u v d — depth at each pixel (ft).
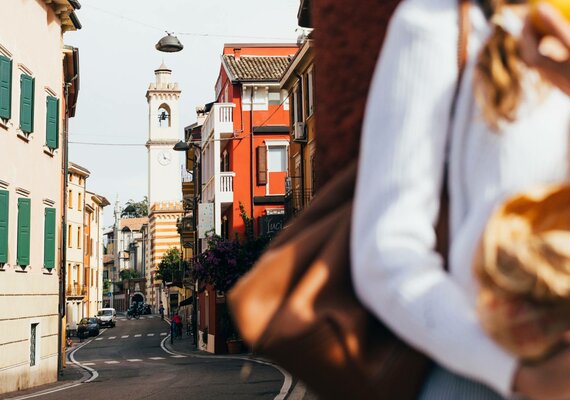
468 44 2.92
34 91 80.02
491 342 2.53
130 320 310.65
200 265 109.81
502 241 2.53
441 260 2.83
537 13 2.58
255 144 130.82
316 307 2.83
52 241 85.40
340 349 2.73
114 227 478.59
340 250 2.94
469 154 2.88
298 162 110.11
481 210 2.81
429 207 2.86
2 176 71.77
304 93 105.70
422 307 2.62
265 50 141.08
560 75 2.59
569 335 2.44
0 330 69.56
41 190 83.76
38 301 81.41
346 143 4.03
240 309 2.93
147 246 380.58
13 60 74.49
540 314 2.44
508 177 2.81
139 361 121.19
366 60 3.99
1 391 69.00
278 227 116.06
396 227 2.74
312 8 4.26
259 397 52.90
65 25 93.20
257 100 131.75
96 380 84.69
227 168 137.18
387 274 2.70
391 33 3.00
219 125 131.03
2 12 71.92
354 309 2.86
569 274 2.41
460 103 2.89
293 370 2.81
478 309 2.57
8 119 73.51
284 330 2.76
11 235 73.82
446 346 2.60
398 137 2.84
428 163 2.85
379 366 2.80
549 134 2.84
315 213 3.34
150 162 317.63
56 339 87.61
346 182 3.34
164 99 320.09
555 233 2.52
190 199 194.18
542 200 2.57
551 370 2.45
